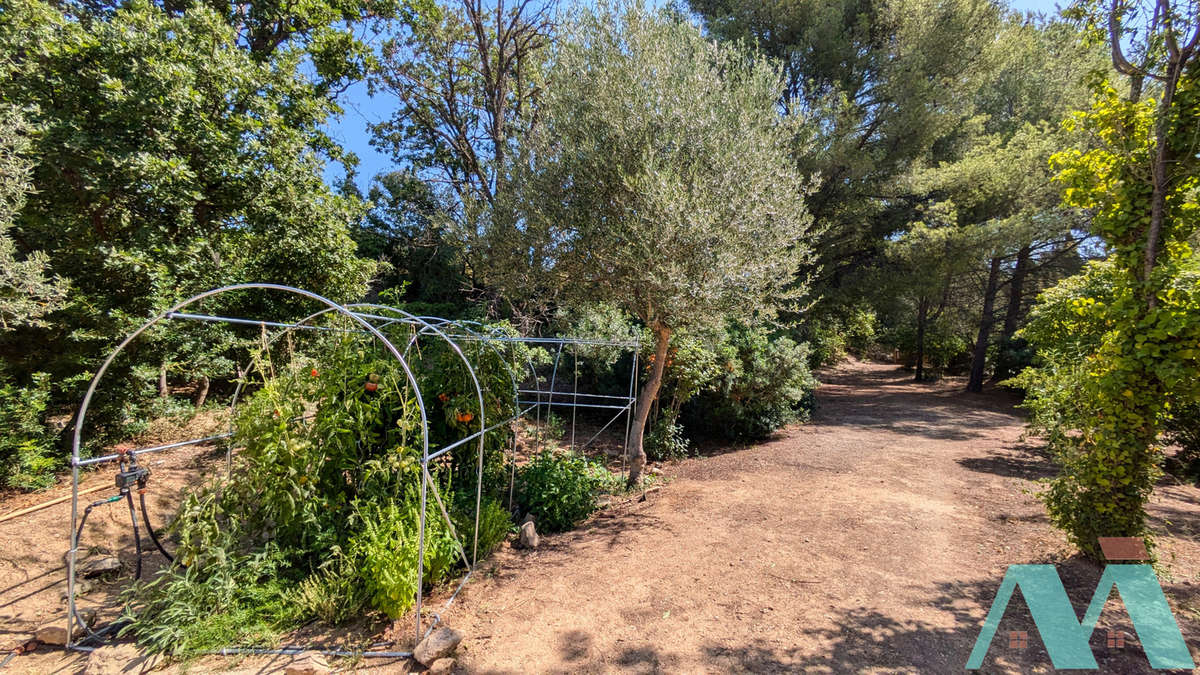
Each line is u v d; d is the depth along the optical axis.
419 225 15.57
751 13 13.45
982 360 15.01
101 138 6.44
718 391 8.58
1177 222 3.39
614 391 9.94
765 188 5.52
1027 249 13.40
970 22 12.14
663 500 5.82
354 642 3.23
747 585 3.76
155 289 6.35
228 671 2.97
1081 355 4.58
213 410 7.61
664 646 3.10
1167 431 6.20
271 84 8.12
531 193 5.87
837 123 11.70
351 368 4.32
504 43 13.18
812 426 9.99
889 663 2.83
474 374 4.70
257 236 7.81
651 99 5.46
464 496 4.82
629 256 5.10
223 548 3.58
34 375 5.49
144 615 3.35
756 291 5.66
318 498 3.96
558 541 4.82
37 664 3.10
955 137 14.62
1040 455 7.41
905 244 12.77
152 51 6.77
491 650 3.12
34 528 4.60
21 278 4.83
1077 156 3.97
